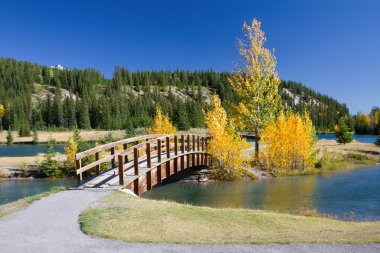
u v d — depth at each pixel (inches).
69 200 523.8
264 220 491.2
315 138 1877.5
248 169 1583.4
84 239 347.6
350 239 356.5
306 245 331.3
